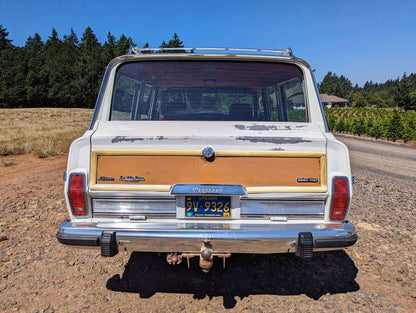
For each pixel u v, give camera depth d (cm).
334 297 283
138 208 251
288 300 278
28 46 16638
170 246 240
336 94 14200
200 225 244
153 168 246
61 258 349
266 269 335
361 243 400
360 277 319
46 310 259
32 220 463
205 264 248
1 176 789
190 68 292
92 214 252
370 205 570
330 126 3036
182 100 292
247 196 247
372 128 2395
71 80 10888
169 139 243
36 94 9800
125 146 246
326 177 250
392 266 341
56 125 2698
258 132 263
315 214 253
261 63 293
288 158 248
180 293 288
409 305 272
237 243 236
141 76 289
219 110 292
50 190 643
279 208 252
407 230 445
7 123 2977
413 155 1394
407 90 9425
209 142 245
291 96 291
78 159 249
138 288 294
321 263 349
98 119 275
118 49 13038
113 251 237
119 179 246
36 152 1126
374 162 1160
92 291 288
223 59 291
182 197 251
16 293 281
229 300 278
